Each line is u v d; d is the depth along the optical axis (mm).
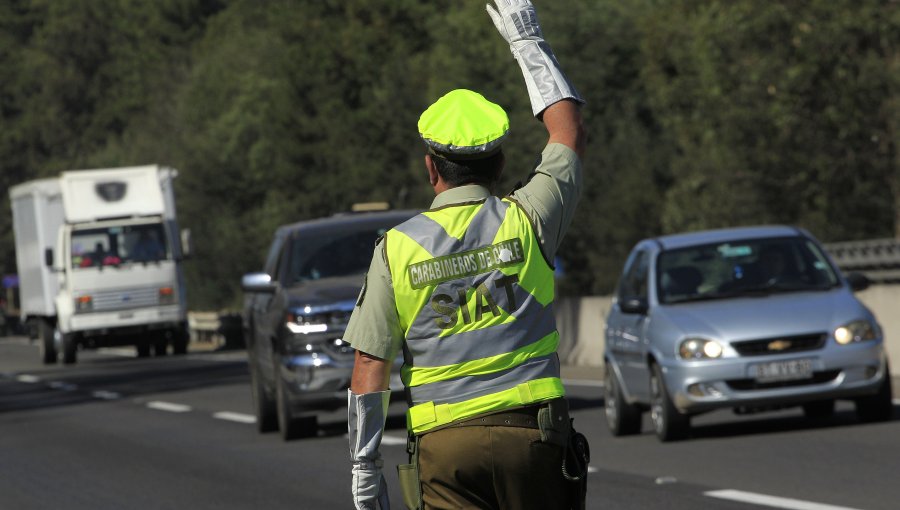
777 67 94938
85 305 104250
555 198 12555
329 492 33938
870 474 30625
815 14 93062
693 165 110938
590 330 72688
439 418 12219
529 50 12938
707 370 36406
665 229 115375
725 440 37875
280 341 43500
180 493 35375
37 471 42344
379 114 199250
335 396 42750
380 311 12344
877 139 96625
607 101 167750
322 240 46281
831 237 105188
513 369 12250
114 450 46781
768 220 106188
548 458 12180
